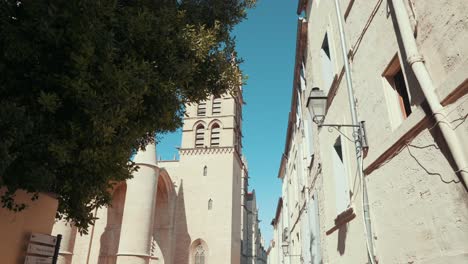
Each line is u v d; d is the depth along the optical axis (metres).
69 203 5.68
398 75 4.86
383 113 4.93
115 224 39.19
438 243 3.50
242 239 61.19
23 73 4.49
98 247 38.03
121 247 33.56
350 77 6.19
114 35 5.11
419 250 3.87
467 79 3.00
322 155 8.89
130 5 5.97
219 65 7.44
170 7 6.39
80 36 4.32
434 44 3.62
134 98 4.99
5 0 4.17
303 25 11.61
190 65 6.25
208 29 6.76
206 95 7.66
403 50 4.29
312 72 10.83
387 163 4.74
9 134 3.64
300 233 15.62
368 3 5.56
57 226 30.67
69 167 4.91
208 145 48.50
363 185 5.45
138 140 7.16
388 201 4.68
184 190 46.06
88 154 4.66
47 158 4.43
